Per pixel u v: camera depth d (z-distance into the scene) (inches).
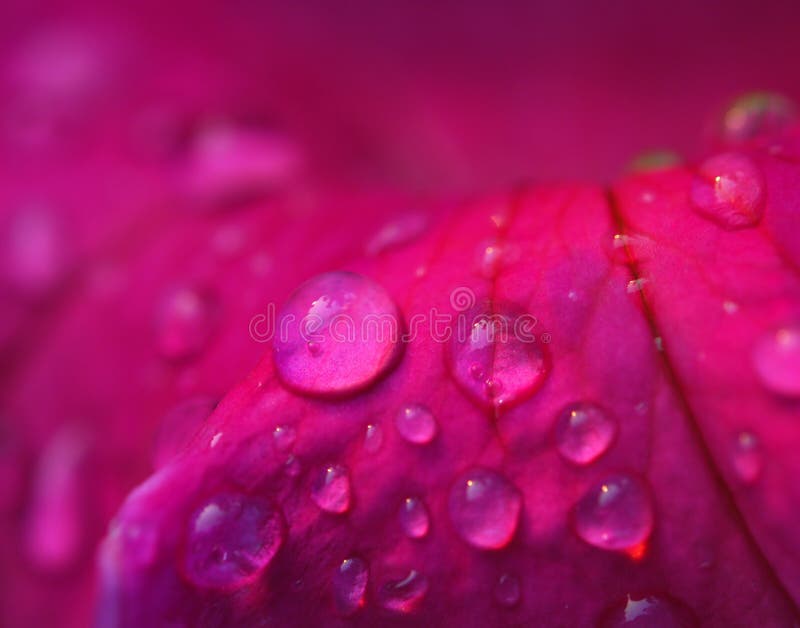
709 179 2.6
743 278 2.5
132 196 3.4
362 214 3.1
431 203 3.0
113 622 2.4
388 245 2.8
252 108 3.7
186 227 3.3
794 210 2.5
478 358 2.5
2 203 3.4
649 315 2.5
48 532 3.2
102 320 3.2
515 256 2.6
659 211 2.6
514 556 2.5
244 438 2.5
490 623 2.5
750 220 2.6
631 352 2.5
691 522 2.5
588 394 2.5
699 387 2.5
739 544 2.5
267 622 2.5
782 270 2.5
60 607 3.2
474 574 2.5
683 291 2.5
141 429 3.0
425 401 2.5
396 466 2.5
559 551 2.5
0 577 3.2
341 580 2.5
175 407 2.9
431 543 2.5
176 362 3.0
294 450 2.5
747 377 2.5
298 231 3.1
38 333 3.3
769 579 2.5
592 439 2.5
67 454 3.2
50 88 3.6
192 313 3.0
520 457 2.5
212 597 2.5
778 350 2.4
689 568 2.5
